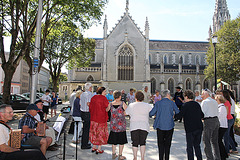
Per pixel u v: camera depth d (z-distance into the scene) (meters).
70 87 42.22
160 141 5.71
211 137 5.92
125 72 42.38
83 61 34.06
